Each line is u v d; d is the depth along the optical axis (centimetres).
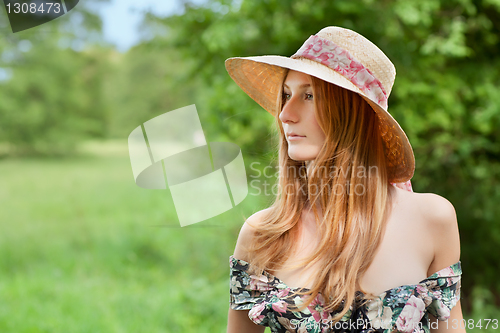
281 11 320
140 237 572
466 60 340
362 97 96
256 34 335
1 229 682
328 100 93
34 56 1748
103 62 1842
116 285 450
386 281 93
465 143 328
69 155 1738
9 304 403
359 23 305
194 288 377
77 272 502
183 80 394
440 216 98
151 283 445
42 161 1580
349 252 92
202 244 467
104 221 701
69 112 1823
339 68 93
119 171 1275
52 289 440
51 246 593
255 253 101
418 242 97
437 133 346
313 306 93
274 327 95
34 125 1744
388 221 98
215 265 412
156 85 1433
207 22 354
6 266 529
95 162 1517
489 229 346
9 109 1716
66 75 1830
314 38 96
